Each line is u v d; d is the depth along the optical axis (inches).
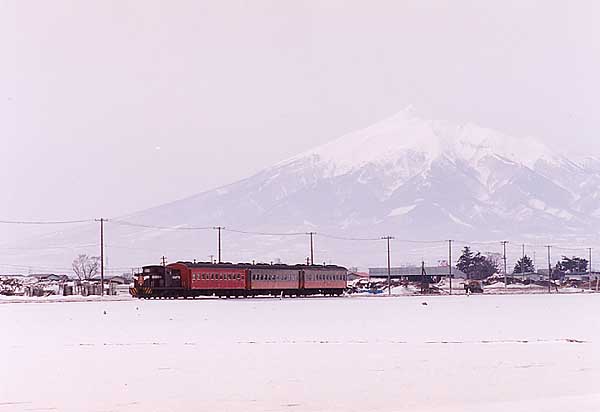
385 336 2999.5
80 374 2030.0
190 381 1907.0
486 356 2314.2
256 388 1806.1
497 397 1665.8
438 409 1546.5
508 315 4510.3
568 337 2950.3
